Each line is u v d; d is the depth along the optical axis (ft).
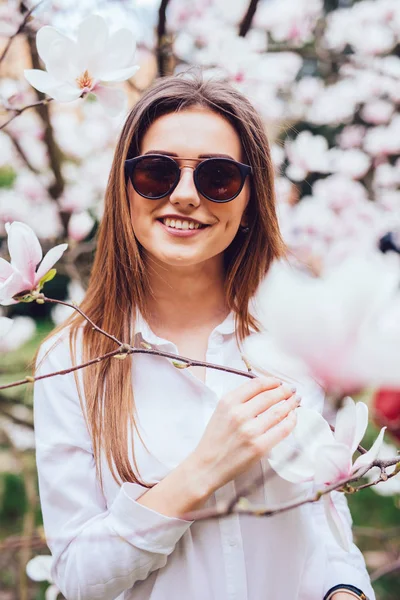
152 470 3.79
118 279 4.13
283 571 3.87
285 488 3.79
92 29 3.97
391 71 9.84
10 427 9.24
